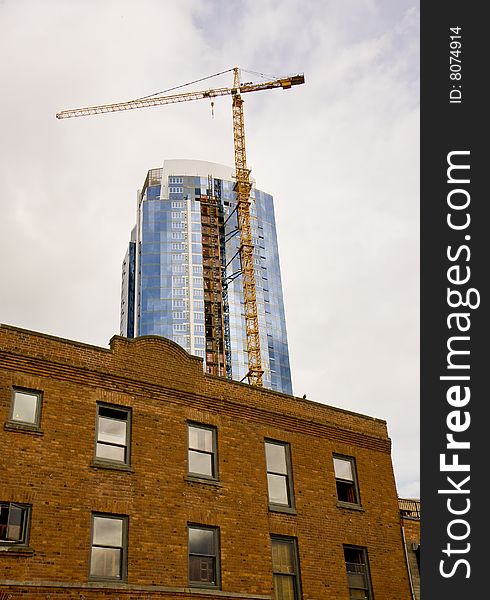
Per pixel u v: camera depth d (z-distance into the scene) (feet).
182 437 74.08
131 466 68.74
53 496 62.54
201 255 481.46
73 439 66.33
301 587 74.28
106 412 70.59
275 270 514.27
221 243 497.46
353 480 87.20
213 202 509.35
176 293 461.37
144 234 487.20
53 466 63.87
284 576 74.28
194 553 69.05
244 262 401.90
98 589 60.64
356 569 80.53
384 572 81.87
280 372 466.70
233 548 71.46
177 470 71.77
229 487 74.74
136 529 65.92
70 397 68.23
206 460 75.41
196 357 80.02
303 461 82.94
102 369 71.51
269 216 538.88
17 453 62.44
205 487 72.90
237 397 81.15
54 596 58.29
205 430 77.05
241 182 426.51
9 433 62.80
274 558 74.49
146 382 74.13
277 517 76.69
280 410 84.12
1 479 60.54
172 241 483.92
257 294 487.61
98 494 65.36
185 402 76.38
